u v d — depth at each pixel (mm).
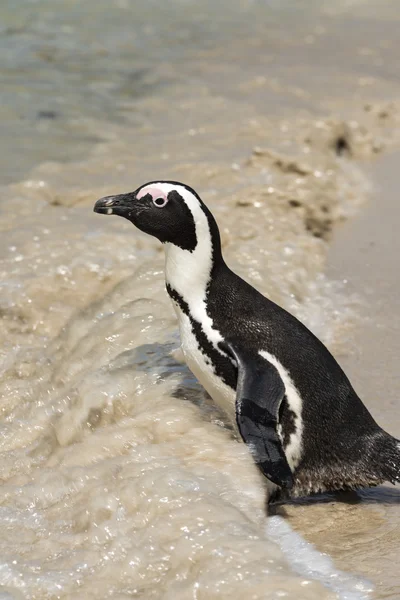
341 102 21406
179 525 7164
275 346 8188
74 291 11953
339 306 12180
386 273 13227
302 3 34062
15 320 11539
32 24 28203
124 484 7766
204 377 8547
